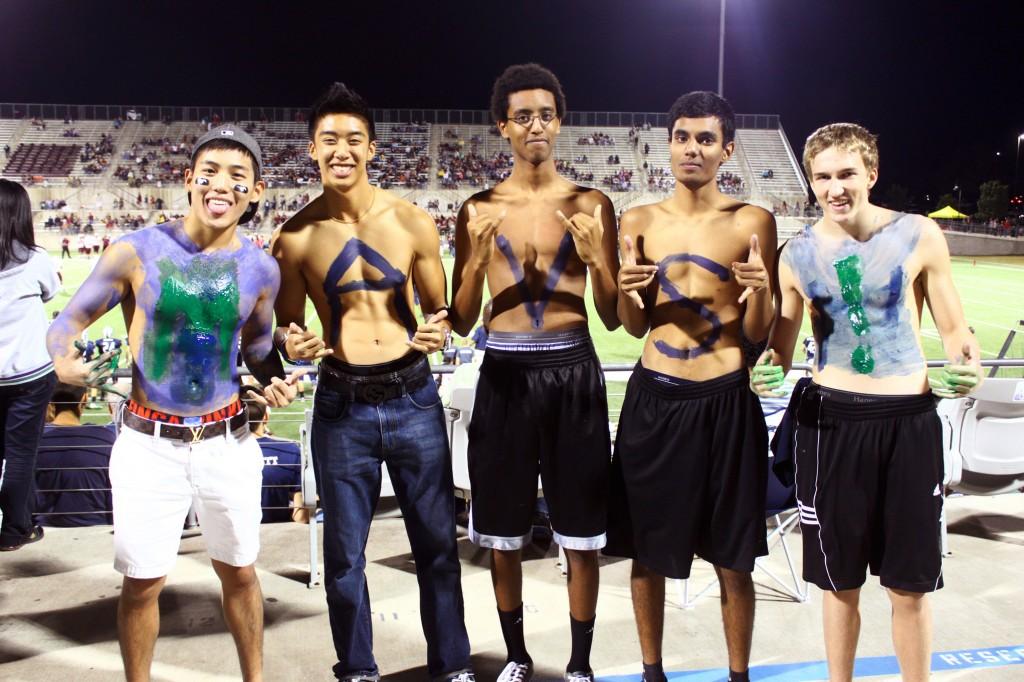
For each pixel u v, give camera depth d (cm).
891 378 285
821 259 293
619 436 320
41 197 4103
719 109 302
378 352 310
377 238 309
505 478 319
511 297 316
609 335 1570
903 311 284
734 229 305
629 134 5091
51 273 440
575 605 324
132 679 293
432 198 4356
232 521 290
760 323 293
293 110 5162
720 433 304
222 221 277
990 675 333
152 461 279
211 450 284
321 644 362
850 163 282
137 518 279
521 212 317
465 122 5203
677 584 422
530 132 310
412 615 389
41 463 488
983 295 2233
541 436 316
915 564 282
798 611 389
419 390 316
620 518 323
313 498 411
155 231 281
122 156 4788
